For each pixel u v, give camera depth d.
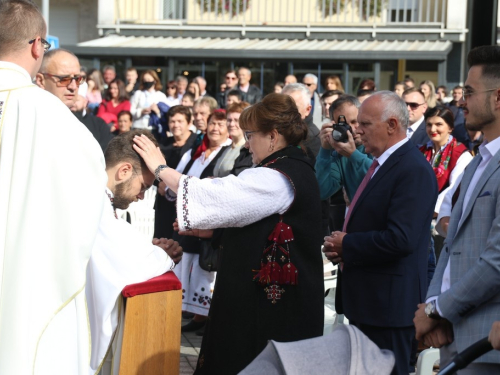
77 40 19.80
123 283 3.31
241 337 3.47
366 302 3.80
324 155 4.89
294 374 2.18
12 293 2.93
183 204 3.44
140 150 3.57
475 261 3.01
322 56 16.98
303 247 3.51
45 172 2.99
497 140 3.11
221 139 6.16
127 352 3.34
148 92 11.33
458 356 2.62
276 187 3.46
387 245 3.67
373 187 3.86
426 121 6.05
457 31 17.64
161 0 19.05
